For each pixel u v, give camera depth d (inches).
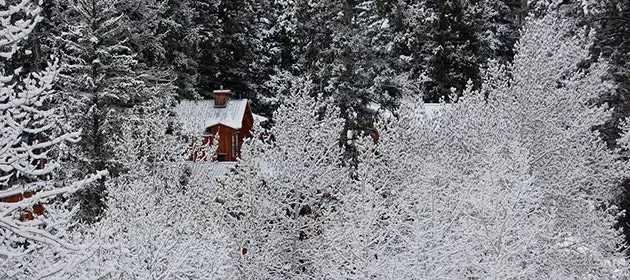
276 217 612.4
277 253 609.3
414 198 520.4
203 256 418.9
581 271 576.1
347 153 891.4
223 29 1544.0
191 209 554.3
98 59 683.4
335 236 468.1
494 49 1614.2
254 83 1611.7
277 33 1737.2
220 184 626.5
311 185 624.7
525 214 458.0
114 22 732.0
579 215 628.1
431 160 605.3
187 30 1082.1
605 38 995.9
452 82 1450.5
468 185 482.0
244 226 597.0
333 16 958.4
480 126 629.6
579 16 1003.9
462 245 432.5
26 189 249.3
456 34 1477.6
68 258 251.1
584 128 649.6
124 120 683.4
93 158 674.8
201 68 1460.4
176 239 424.2
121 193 485.7
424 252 408.2
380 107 930.7
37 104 240.8
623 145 716.7
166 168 628.4
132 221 417.1
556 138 628.1
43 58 717.3
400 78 948.6
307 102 635.5
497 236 436.1
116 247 261.7
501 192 440.8
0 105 225.6
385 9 979.3
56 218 248.7
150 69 866.1
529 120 634.2
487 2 1640.0
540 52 647.8
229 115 1216.2
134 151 616.1
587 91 675.4
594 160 682.2
